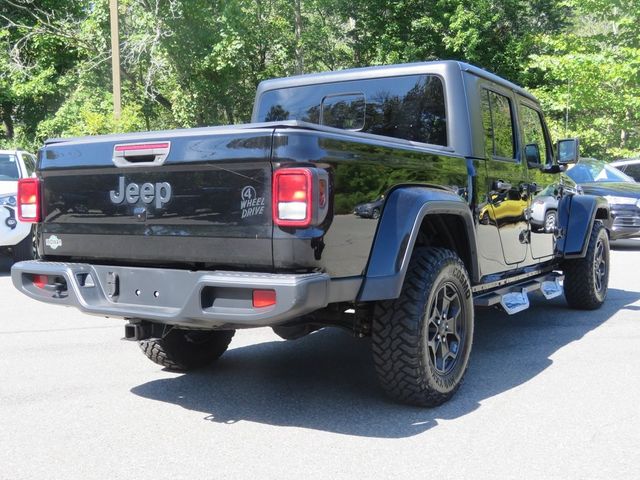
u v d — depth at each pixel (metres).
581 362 5.18
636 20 21.92
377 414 4.02
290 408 4.14
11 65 25.44
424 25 28.38
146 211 3.67
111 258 3.86
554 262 6.78
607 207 7.35
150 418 3.96
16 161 10.66
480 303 4.89
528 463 3.28
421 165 4.13
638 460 3.32
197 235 3.50
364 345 5.86
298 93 5.65
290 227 3.24
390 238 3.73
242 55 25.62
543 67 22.20
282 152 3.23
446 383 4.13
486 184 4.97
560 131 22.25
